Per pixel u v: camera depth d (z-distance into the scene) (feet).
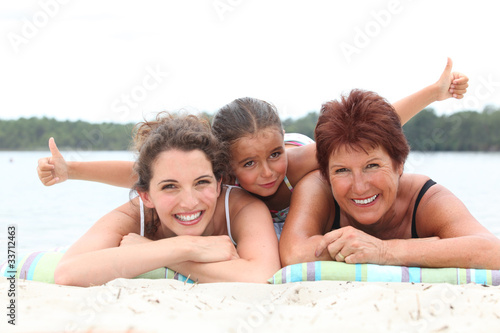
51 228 24.66
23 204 34.42
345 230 11.88
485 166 70.74
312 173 14.74
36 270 12.21
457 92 17.75
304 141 18.42
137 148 13.55
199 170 12.39
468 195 36.63
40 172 16.02
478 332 7.33
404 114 17.06
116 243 12.92
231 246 12.38
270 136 13.94
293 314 8.12
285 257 12.34
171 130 12.51
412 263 11.54
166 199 12.38
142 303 8.46
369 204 12.50
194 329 7.22
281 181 14.74
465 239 11.51
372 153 11.99
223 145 13.65
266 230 12.92
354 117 11.97
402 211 13.57
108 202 35.88
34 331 7.25
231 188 14.46
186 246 11.74
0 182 51.31
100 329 7.20
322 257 12.02
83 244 12.35
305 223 13.03
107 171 16.85
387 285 10.52
